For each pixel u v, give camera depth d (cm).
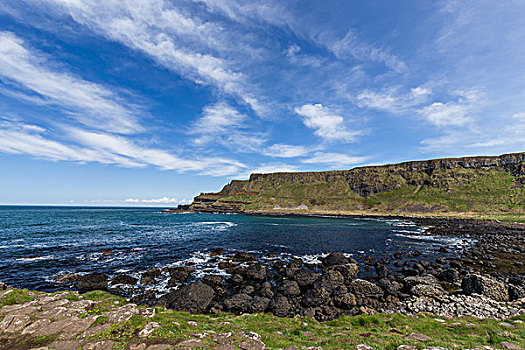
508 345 988
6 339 956
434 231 6725
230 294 2155
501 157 17038
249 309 1834
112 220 9512
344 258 3178
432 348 941
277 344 1006
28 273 2548
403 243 4766
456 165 18462
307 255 3706
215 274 2703
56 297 1438
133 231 6112
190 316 1430
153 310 1314
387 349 962
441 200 15500
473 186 15938
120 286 2275
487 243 4709
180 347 919
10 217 9825
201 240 4912
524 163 15300
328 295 1997
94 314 1166
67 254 3409
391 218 12638
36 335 980
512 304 1755
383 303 1925
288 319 1545
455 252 3881
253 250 4028
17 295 1448
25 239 4506
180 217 12469
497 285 1964
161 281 2445
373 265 3123
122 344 924
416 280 2256
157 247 4069
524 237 5350
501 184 14938
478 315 1606
